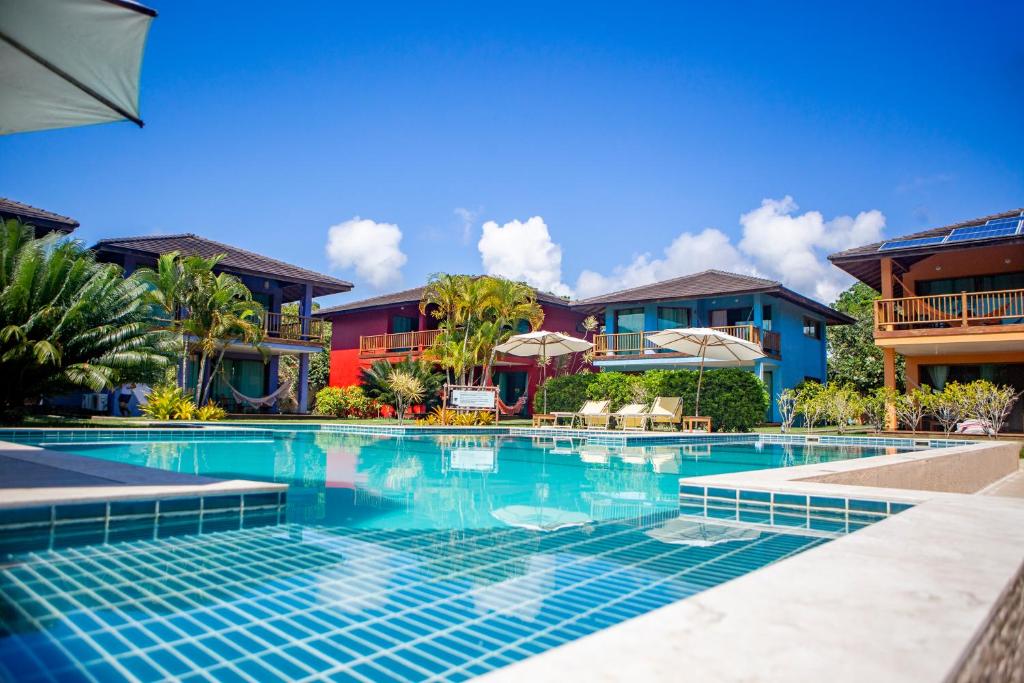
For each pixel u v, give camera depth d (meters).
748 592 1.63
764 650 1.21
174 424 15.38
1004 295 17.91
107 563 3.13
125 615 2.43
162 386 18.30
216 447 10.78
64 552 3.33
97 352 13.72
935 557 2.07
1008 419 18.09
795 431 18.44
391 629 2.36
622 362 24.27
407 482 6.62
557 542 3.80
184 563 3.16
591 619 2.49
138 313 14.69
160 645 2.16
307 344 25.81
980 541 2.35
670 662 1.15
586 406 17.55
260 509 4.71
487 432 16.48
